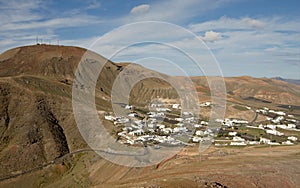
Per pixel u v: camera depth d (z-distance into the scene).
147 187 20.70
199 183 22.02
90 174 51.66
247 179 25.30
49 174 70.38
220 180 24.61
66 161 74.56
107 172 46.19
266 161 33.88
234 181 24.53
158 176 27.38
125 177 31.98
